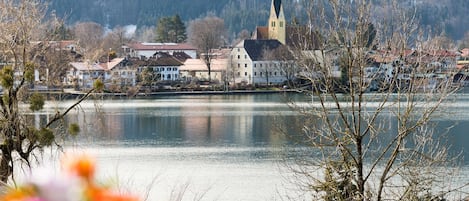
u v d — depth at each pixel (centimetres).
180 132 5950
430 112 1647
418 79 1645
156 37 19925
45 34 2462
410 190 1683
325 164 1748
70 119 4544
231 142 5200
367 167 2506
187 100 9969
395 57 1703
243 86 11681
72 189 237
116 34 18300
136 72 10531
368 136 2912
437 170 1952
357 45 1680
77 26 17088
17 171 2028
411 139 2214
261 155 4334
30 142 1995
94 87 2244
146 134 5741
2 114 1955
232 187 3262
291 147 3934
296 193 2531
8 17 2164
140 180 3428
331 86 1722
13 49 2145
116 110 7994
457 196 2158
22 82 2045
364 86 1700
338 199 1711
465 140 4025
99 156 4259
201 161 4188
